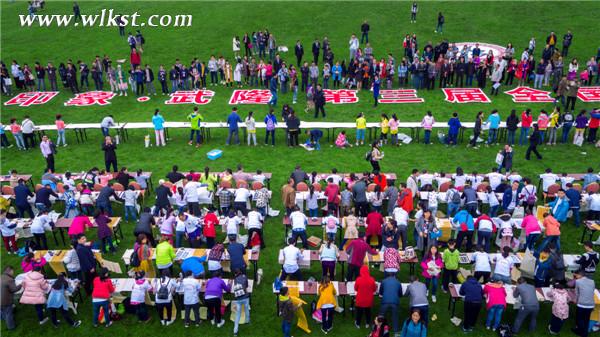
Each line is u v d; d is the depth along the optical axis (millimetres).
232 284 13180
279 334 12328
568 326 12453
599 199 15992
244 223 15656
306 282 12984
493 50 34438
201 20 42125
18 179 17672
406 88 30422
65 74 31656
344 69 30797
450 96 28828
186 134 25281
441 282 14156
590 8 40344
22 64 36219
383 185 17375
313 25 40188
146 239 13695
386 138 23438
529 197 16219
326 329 12344
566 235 16078
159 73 30250
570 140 23234
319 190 17469
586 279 11766
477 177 17312
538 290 12695
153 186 19891
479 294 11797
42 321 12859
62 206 18688
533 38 33000
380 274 14586
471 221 14641
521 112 26109
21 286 12703
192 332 12469
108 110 28453
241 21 41531
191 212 16719
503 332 12016
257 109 27891
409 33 38094
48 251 14602
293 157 22219
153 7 45312
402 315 12992
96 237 16719
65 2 47812
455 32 37875
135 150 23438
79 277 13938
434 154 22094
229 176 17812
